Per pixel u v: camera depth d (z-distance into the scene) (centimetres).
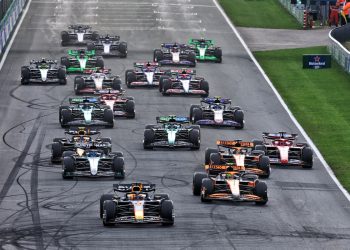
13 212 15050
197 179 16012
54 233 13938
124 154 19012
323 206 15900
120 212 14512
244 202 15812
